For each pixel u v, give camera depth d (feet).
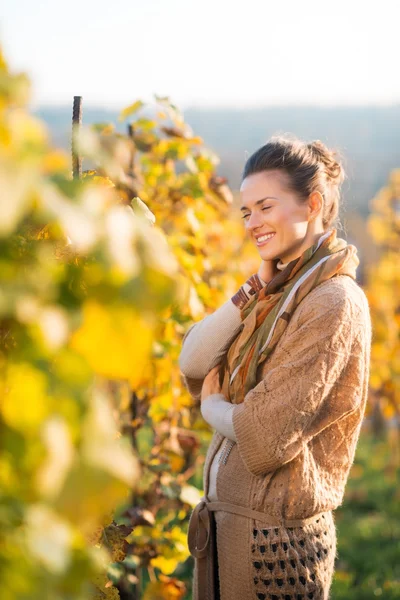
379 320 21.03
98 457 1.87
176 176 10.26
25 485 1.86
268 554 5.54
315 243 6.02
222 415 5.79
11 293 1.84
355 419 5.87
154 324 1.99
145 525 8.18
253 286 6.49
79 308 2.00
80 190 1.90
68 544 1.87
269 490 5.57
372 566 14.33
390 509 18.49
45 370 1.89
